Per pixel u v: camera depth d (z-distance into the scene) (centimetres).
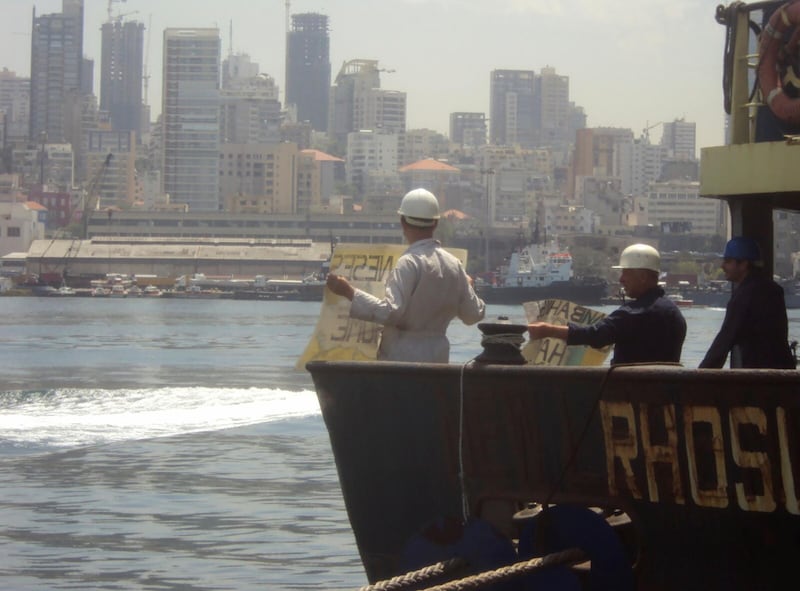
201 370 5719
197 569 1504
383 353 951
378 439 930
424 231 947
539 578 854
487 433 878
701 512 807
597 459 839
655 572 831
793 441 769
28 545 1645
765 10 1001
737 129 1014
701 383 791
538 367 848
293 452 2634
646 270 941
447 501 905
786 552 786
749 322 910
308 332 10512
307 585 1423
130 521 1825
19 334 9862
